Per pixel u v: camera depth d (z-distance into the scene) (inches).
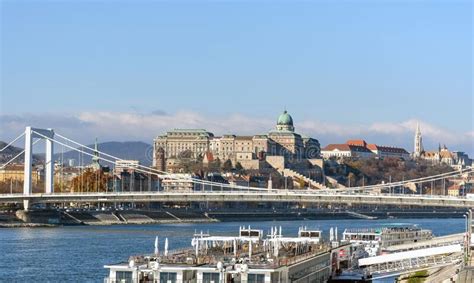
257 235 5940.0
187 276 4242.1
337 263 5856.3
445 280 5836.6
